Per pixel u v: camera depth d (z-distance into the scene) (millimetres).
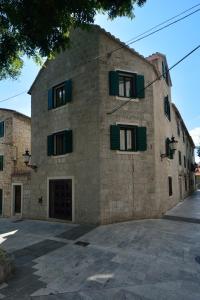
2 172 20484
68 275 6980
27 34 7207
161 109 16500
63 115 15195
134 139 14125
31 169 17156
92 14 7059
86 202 13461
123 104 13875
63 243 10281
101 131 13273
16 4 6672
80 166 13938
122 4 7332
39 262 8133
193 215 13836
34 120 17391
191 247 8859
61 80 15586
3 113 21297
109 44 14133
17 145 20547
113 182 13227
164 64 18766
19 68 8766
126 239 10148
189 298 5578
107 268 7348
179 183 23109
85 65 14336
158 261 7707
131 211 13477
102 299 5637
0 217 20156
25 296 5871
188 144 34094
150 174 14102
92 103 13734
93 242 10086
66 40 7586
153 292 5871
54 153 15859
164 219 13758
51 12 6695
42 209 16078
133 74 14508
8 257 7227
